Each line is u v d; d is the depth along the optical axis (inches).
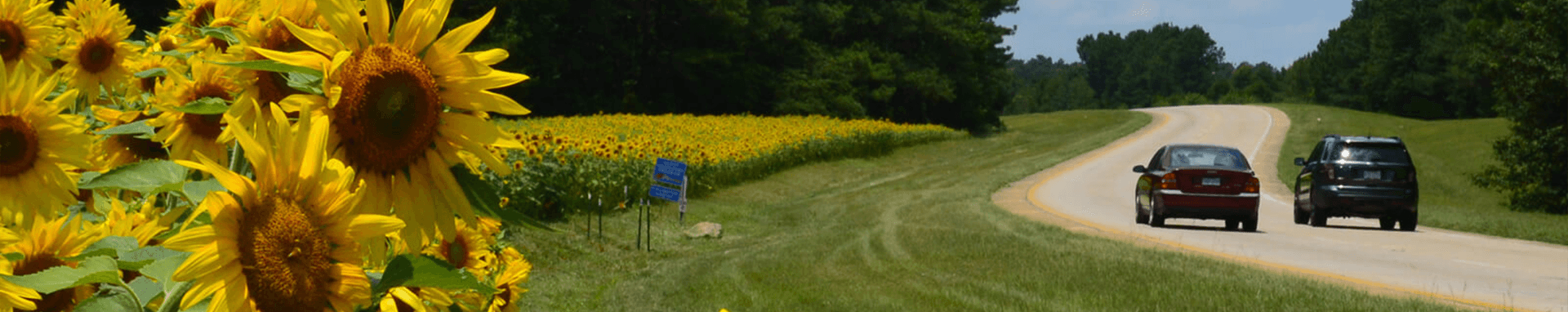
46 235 61.4
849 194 1025.5
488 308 97.0
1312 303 369.1
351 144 56.4
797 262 503.5
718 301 402.9
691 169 930.7
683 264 515.2
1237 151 730.8
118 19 104.0
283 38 61.6
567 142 682.8
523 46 2018.9
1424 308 363.3
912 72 2856.8
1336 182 727.1
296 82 56.5
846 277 459.2
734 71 2442.2
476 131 60.4
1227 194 681.6
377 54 57.3
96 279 53.2
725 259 533.3
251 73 59.2
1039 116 3986.2
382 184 57.7
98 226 65.1
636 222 682.8
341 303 51.5
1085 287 413.1
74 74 101.3
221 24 66.6
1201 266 467.2
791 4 2746.1
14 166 66.4
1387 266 505.0
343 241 51.8
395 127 57.2
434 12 58.9
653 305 397.7
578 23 2240.4
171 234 51.9
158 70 80.0
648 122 1596.9
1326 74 5861.2
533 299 382.0
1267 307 363.6
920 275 460.4
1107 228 696.4
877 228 659.4
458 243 92.7
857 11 2891.2
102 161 83.0
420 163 59.3
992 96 3292.3
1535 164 1337.4
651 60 2388.0
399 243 65.1
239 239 49.0
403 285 56.2
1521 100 1364.4
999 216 725.9
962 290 416.2
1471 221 762.2
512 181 561.9
